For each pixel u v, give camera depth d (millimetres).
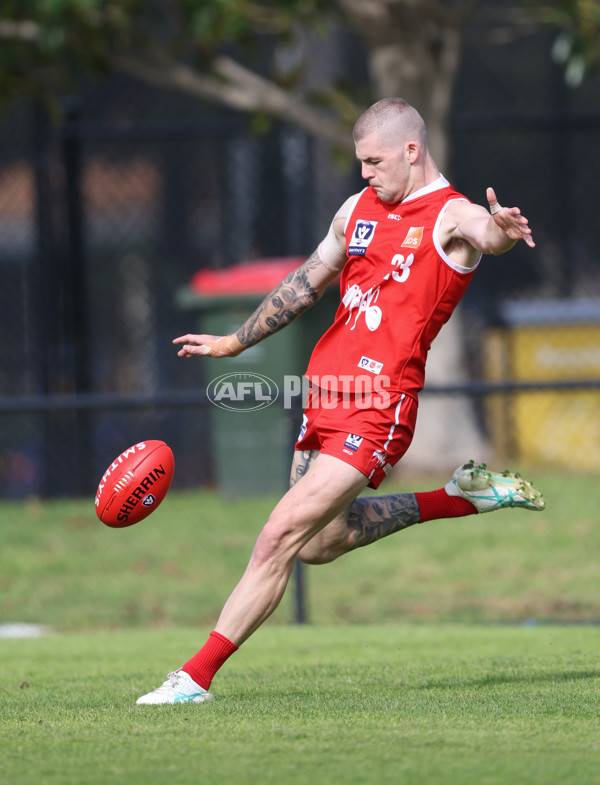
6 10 40938
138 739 11875
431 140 42625
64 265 43375
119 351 51969
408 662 18859
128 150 52281
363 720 12836
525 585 32812
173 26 48750
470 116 44375
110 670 19078
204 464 46656
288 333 39125
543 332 44219
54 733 12312
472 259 13945
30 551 37031
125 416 46875
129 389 51625
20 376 49500
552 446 43594
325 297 39719
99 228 52375
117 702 14758
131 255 52156
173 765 10633
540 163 51062
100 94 52219
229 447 40500
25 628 30172
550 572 33844
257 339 15633
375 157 13930
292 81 41969
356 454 13867
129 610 32031
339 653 20953
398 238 13945
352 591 33281
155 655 21328
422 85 42344
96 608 32312
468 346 48094
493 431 44531
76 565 35812
